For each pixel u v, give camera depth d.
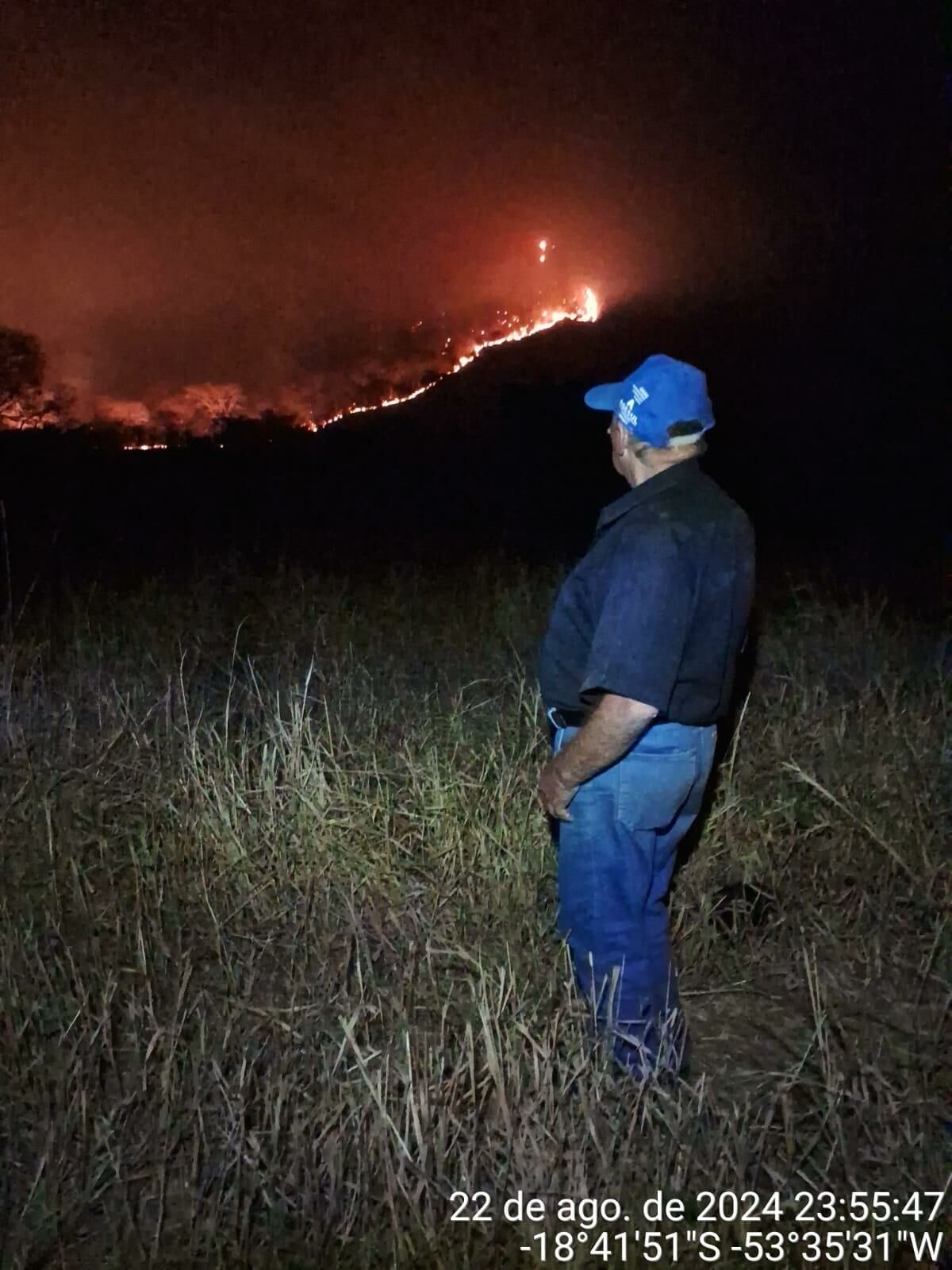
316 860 4.22
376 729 5.25
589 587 3.15
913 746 4.88
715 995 3.75
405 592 8.04
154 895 3.98
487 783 4.66
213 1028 3.36
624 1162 2.77
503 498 15.62
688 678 3.11
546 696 3.31
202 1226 2.72
